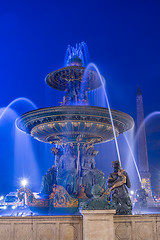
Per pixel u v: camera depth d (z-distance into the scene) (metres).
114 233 7.15
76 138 11.57
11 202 14.39
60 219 7.39
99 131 11.39
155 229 7.61
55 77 13.53
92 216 6.80
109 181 9.18
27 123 11.64
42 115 10.77
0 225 7.48
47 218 7.42
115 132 11.98
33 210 10.66
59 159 12.10
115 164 9.41
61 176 10.96
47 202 10.61
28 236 7.33
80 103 12.91
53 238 7.29
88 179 11.05
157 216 7.73
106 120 11.02
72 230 7.30
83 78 13.27
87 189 10.85
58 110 10.40
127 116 11.54
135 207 12.63
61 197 9.97
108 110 10.64
